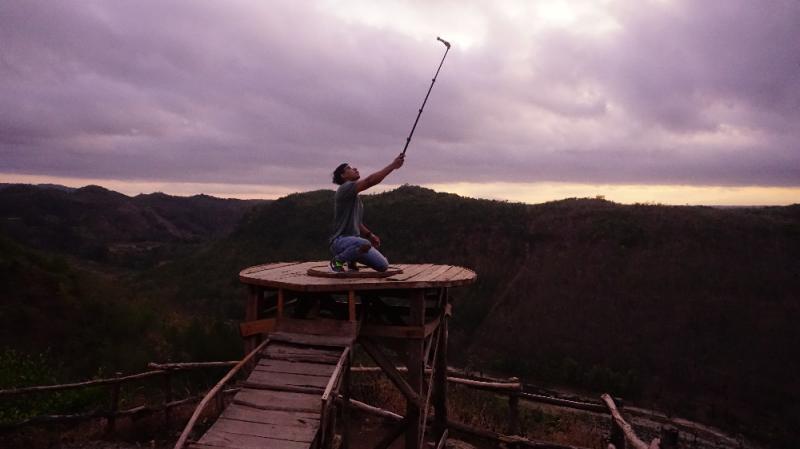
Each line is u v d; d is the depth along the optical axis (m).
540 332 38.72
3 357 8.23
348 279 4.89
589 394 30.34
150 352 11.52
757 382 30.81
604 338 36.91
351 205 5.42
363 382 9.23
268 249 47.56
